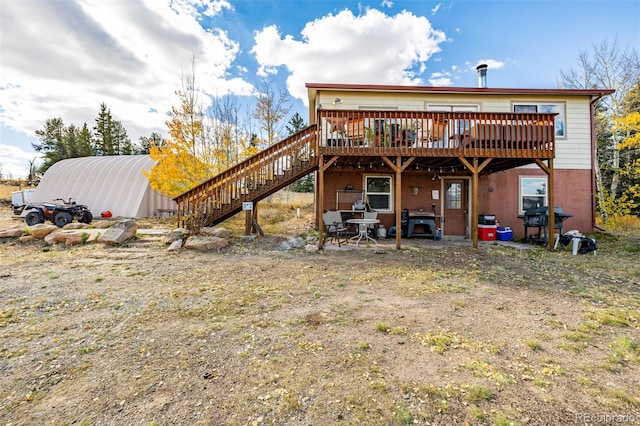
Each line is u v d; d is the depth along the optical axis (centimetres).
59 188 1612
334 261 627
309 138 851
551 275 525
